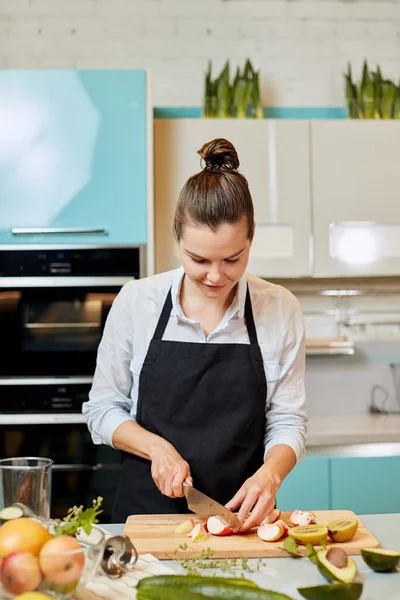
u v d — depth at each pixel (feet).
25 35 11.11
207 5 11.27
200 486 5.47
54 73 9.36
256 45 11.30
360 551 4.43
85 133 9.37
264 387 5.63
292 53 11.34
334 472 9.34
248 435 5.57
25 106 9.34
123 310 5.73
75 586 3.30
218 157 4.99
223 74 10.43
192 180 4.84
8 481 3.86
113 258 9.39
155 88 11.20
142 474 5.50
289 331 5.73
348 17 11.37
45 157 9.34
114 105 9.39
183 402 5.57
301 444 5.50
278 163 9.98
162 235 9.88
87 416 5.82
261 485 4.83
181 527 4.77
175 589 3.53
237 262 4.87
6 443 9.30
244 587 3.47
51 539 3.39
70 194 9.36
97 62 11.16
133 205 9.40
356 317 11.12
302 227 10.00
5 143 9.33
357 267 10.07
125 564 3.94
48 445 9.33
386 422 10.47
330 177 10.03
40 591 3.25
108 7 11.19
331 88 11.34
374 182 10.07
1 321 9.36
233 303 5.62
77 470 9.31
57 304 9.40
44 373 9.39
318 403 11.37
